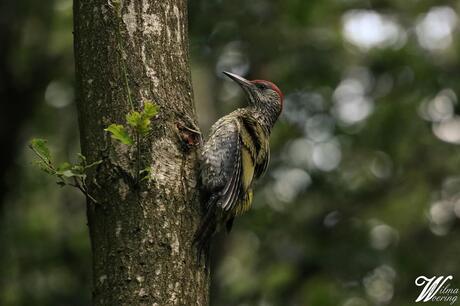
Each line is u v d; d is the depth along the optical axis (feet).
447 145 56.80
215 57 47.65
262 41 48.29
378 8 55.77
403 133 55.06
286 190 53.36
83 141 19.10
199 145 19.92
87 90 19.21
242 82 30.32
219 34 46.96
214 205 20.17
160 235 18.17
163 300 17.71
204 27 46.68
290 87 50.24
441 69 55.52
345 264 49.93
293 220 52.19
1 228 49.47
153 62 19.40
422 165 57.11
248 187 24.56
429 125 55.26
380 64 54.49
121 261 17.85
